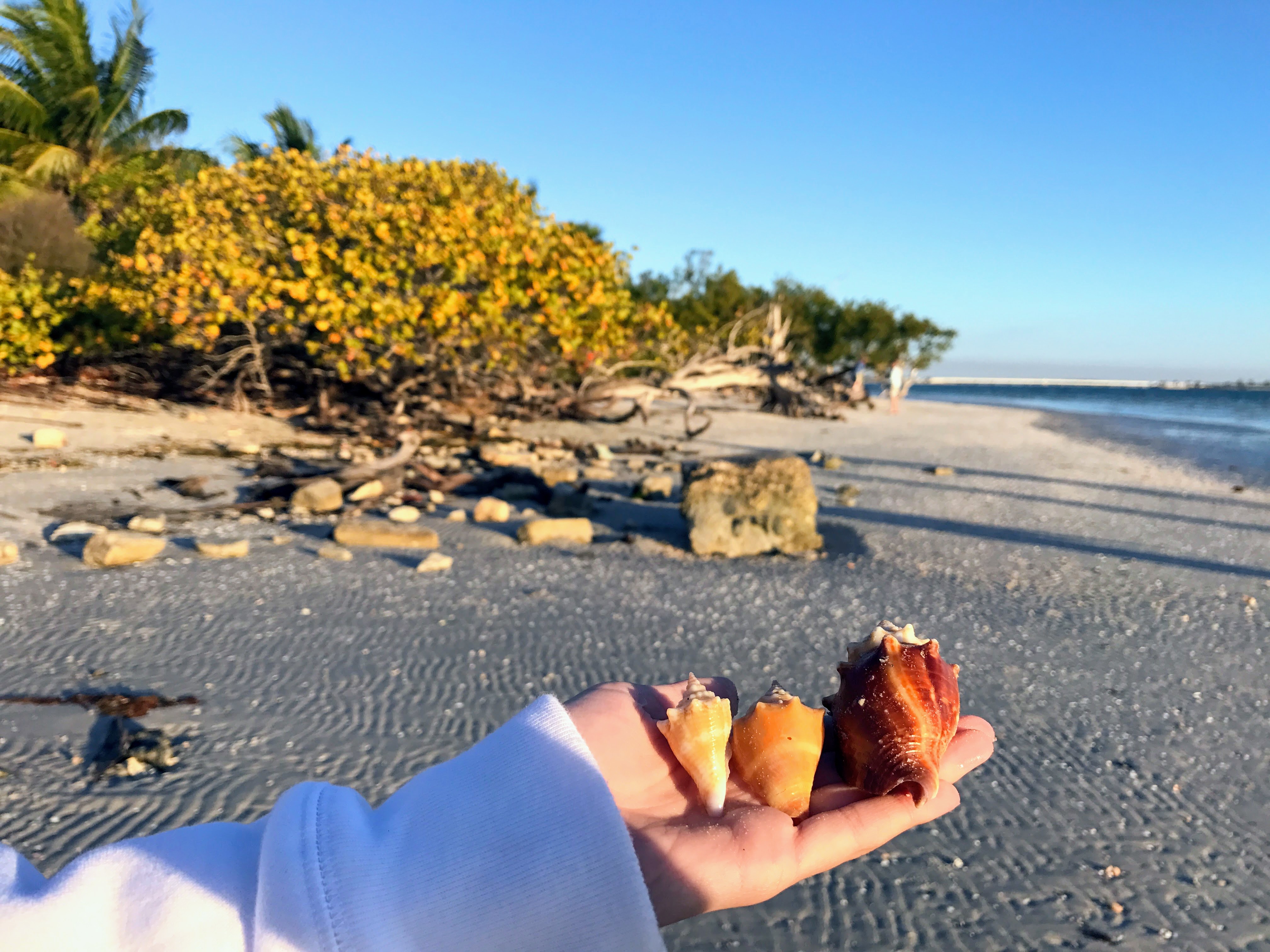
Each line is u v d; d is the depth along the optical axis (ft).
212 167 68.03
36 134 76.84
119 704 15.05
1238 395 429.79
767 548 30.40
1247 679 19.26
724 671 18.61
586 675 17.92
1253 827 13.00
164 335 59.11
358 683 16.88
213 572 24.08
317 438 56.75
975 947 10.21
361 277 50.80
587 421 76.84
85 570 23.53
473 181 64.44
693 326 129.70
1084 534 35.40
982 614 23.79
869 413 107.14
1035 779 14.33
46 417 48.16
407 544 28.76
